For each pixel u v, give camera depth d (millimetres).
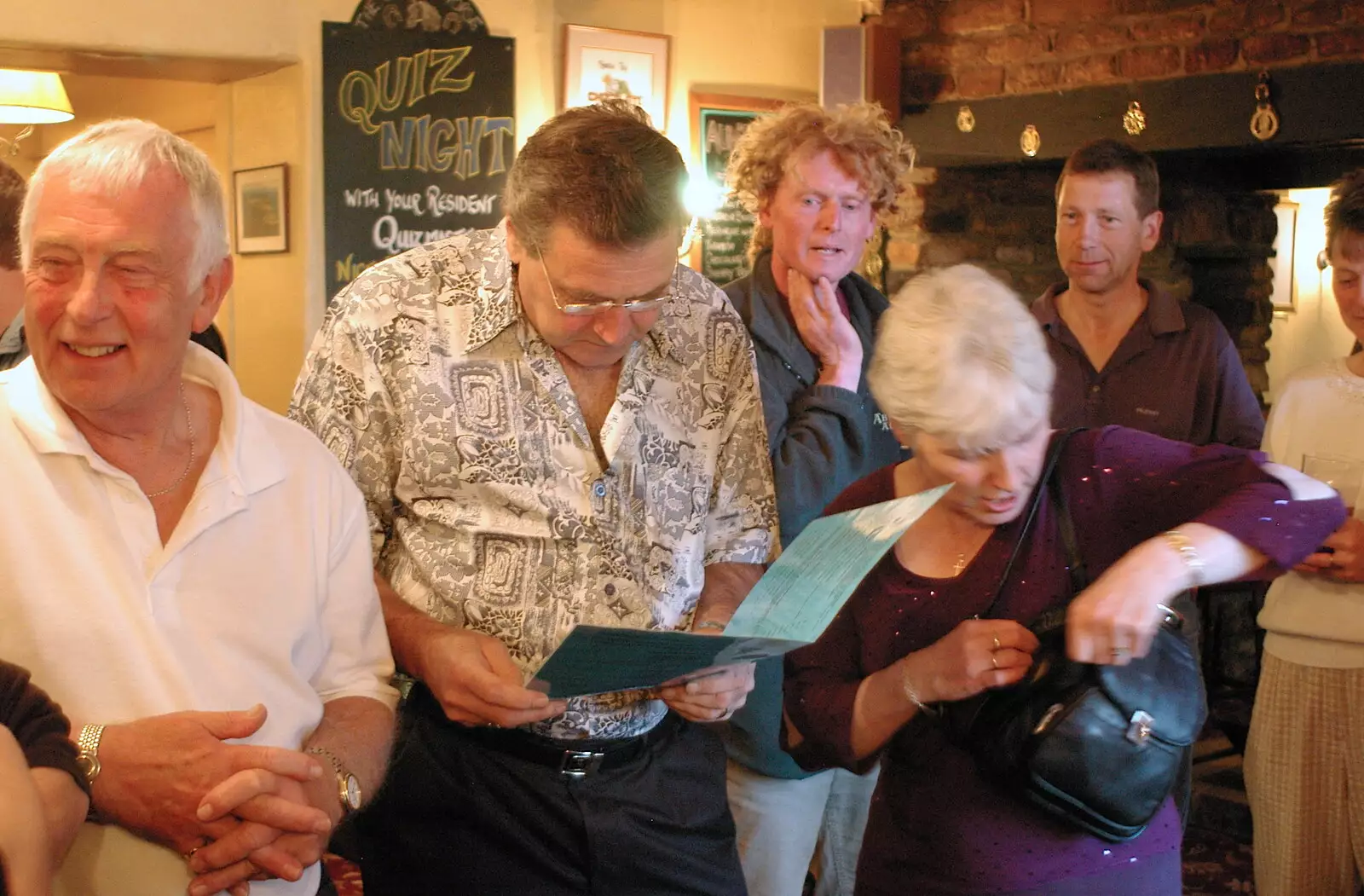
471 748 1653
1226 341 2652
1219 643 3859
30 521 1280
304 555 1432
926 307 1445
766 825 2254
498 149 3740
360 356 1645
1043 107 3809
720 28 4082
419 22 3604
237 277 3875
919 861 1489
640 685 1392
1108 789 1333
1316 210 5180
